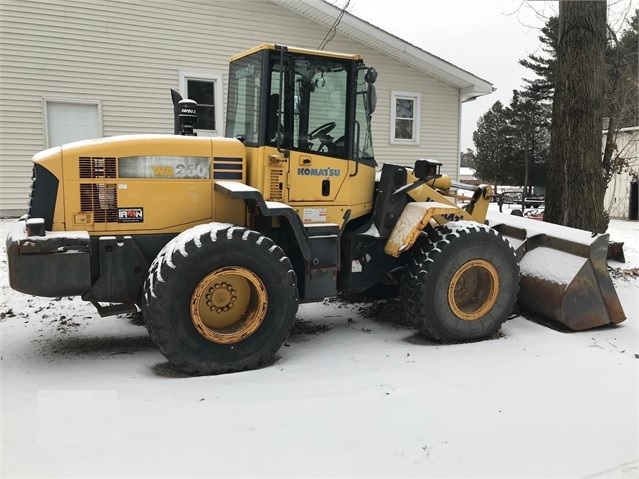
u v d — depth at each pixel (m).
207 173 4.39
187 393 3.54
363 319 5.67
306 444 2.88
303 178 4.62
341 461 2.71
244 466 2.65
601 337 4.91
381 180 4.98
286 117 4.51
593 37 6.83
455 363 4.16
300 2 11.73
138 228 4.22
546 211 7.33
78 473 2.55
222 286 4.11
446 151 14.48
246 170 4.62
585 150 6.95
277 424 3.09
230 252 3.95
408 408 3.33
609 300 5.12
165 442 2.87
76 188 4.05
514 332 5.07
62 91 10.78
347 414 3.24
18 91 10.50
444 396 3.52
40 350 4.57
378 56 13.34
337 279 5.04
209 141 4.41
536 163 36.94
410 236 4.69
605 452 2.87
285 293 4.14
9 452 2.73
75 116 11.02
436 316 4.66
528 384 3.74
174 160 4.29
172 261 3.80
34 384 3.69
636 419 3.24
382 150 13.74
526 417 3.24
